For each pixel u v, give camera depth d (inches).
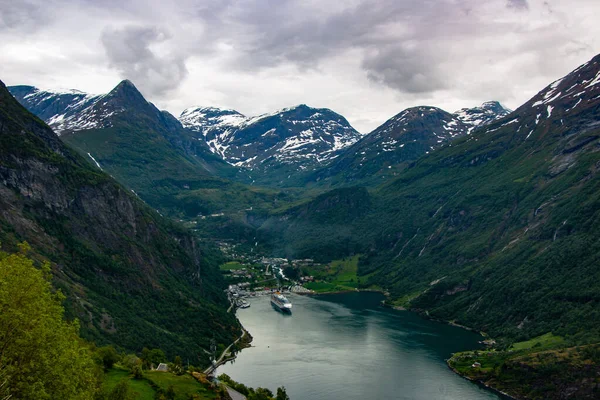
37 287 2935.5
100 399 4330.7
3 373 2679.6
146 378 5565.9
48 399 2783.0
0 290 2741.1
